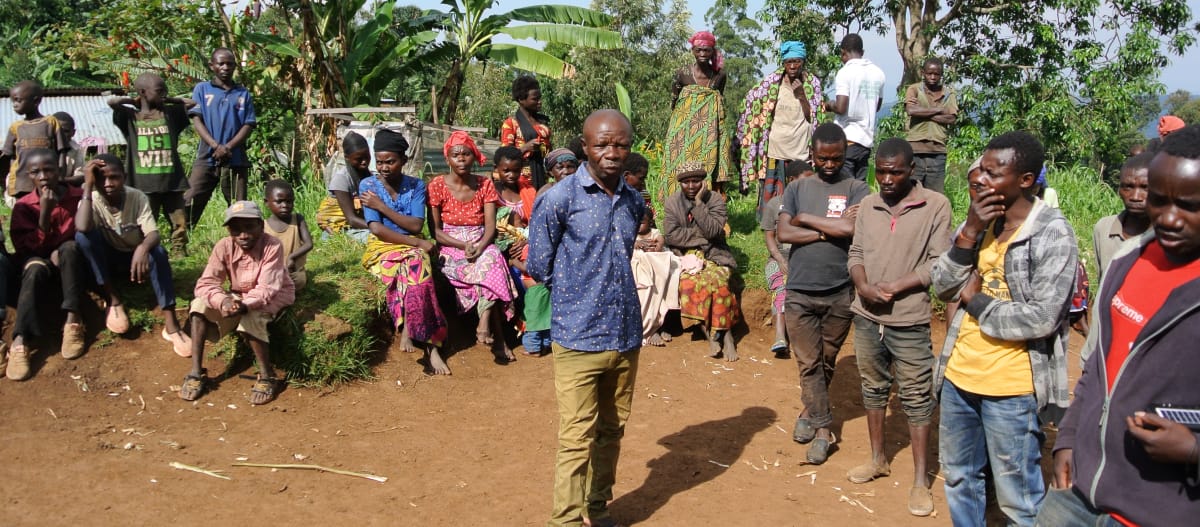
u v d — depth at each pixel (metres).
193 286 6.15
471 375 6.21
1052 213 3.37
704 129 7.83
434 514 4.33
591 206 3.85
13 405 5.03
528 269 4.02
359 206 6.56
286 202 5.93
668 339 7.06
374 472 4.77
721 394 6.20
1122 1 16.23
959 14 18.08
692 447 5.29
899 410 6.03
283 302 5.52
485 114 20.44
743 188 8.14
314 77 10.87
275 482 4.56
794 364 6.84
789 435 5.54
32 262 5.38
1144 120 25.73
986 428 3.56
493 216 6.45
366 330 6.12
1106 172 18.38
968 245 3.45
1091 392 2.61
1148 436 2.25
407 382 6.01
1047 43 16.44
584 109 20.47
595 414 3.99
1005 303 3.40
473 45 12.66
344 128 8.59
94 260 5.47
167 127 6.52
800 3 17.62
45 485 4.30
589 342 3.85
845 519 4.42
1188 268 2.37
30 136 5.95
